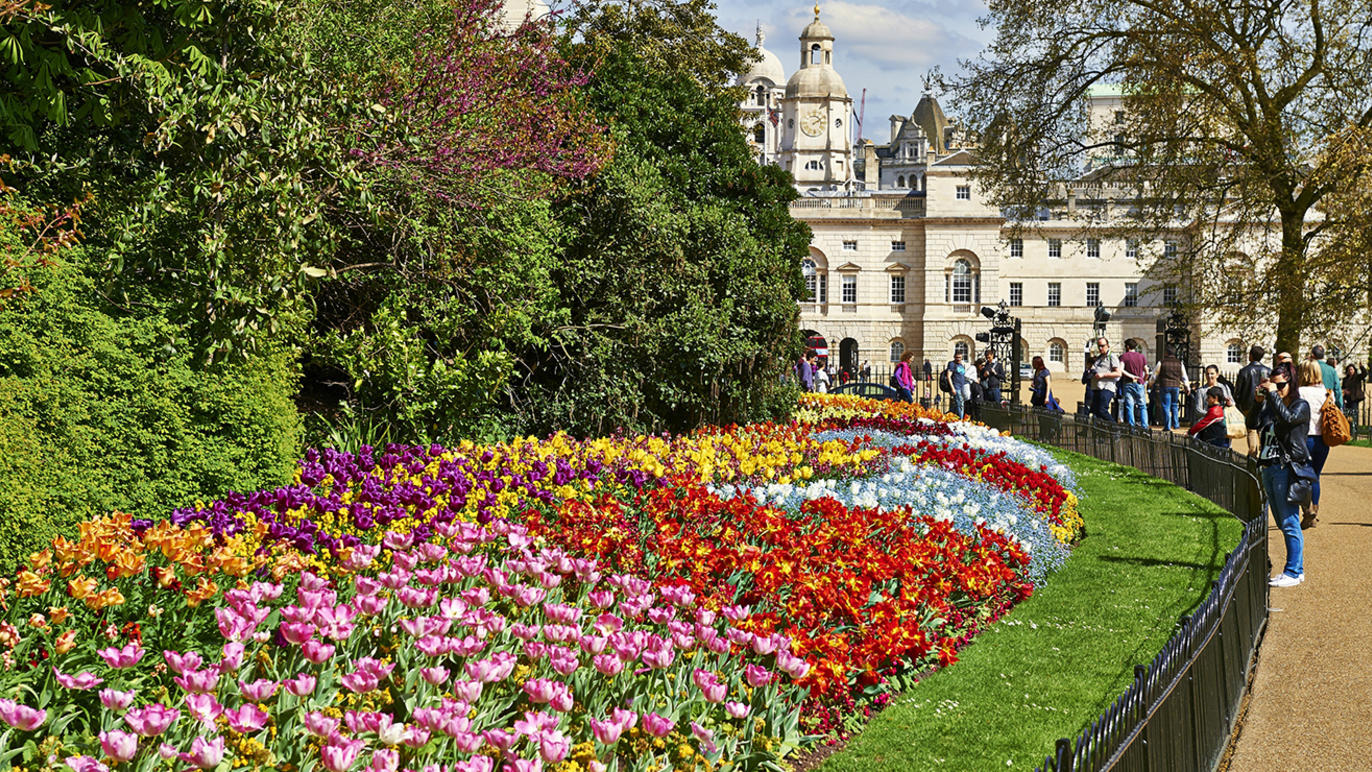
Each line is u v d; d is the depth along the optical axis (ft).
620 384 44.39
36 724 10.83
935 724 18.49
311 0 33.19
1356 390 83.15
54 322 20.45
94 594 13.84
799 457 35.50
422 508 23.00
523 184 39.17
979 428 57.67
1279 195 78.02
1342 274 71.67
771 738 15.12
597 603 17.85
